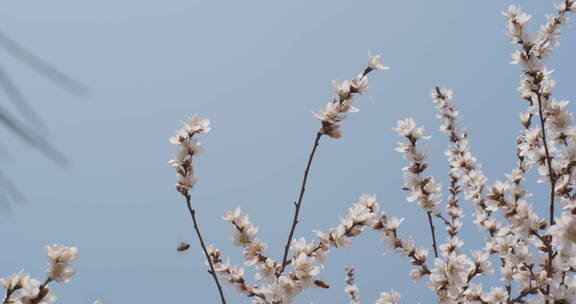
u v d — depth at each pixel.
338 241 3.19
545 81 3.68
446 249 4.14
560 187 3.64
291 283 3.03
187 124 3.30
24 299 2.32
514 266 3.93
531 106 3.72
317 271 3.07
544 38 3.81
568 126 3.63
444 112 5.34
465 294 3.67
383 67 3.24
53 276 2.33
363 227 3.25
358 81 3.23
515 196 3.90
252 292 3.38
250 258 3.30
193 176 3.21
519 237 3.98
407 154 3.73
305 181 3.26
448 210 5.29
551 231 1.93
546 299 3.38
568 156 3.49
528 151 3.81
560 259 3.41
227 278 3.44
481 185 4.88
